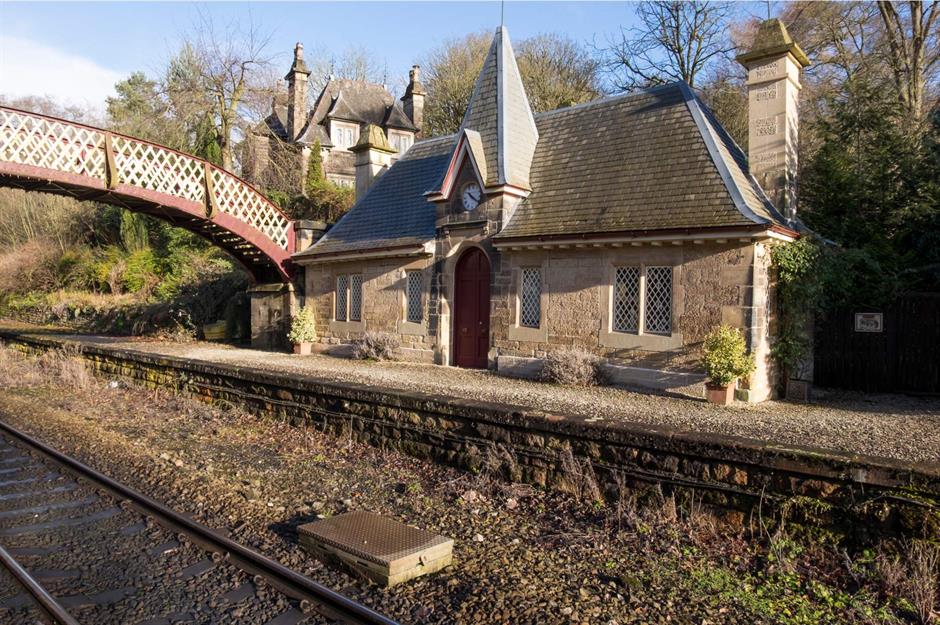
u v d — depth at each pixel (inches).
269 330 830.5
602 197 537.0
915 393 511.8
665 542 259.4
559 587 220.2
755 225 426.6
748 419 371.9
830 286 523.8
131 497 305.1
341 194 1125.7
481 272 612.7
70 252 1487.5
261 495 316.5
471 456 352.5
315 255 752.3
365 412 421.4
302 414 470.9
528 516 295.3
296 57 1728.6
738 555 247.9
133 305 1095.0
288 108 1787.6
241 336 910.4
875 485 232.4
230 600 208.8
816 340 555.8
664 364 478.6
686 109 541.6
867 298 539.5
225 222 737.6
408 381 502.6
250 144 1258.6
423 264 650.8
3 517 283.6
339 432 438.0
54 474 350.3
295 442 433.4
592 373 500.1
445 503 313.0
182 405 556.7
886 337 526.6
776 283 473.7
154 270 1252.5
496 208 584.4
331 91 1887.3
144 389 648.4
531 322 564.7
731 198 459.2
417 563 226.5
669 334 481.4
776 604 211.6
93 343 851.4
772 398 472.4
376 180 820.6
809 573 231.5
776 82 492.4
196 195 717.9
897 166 609.0
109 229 1494.8
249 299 916.0
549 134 641.6
